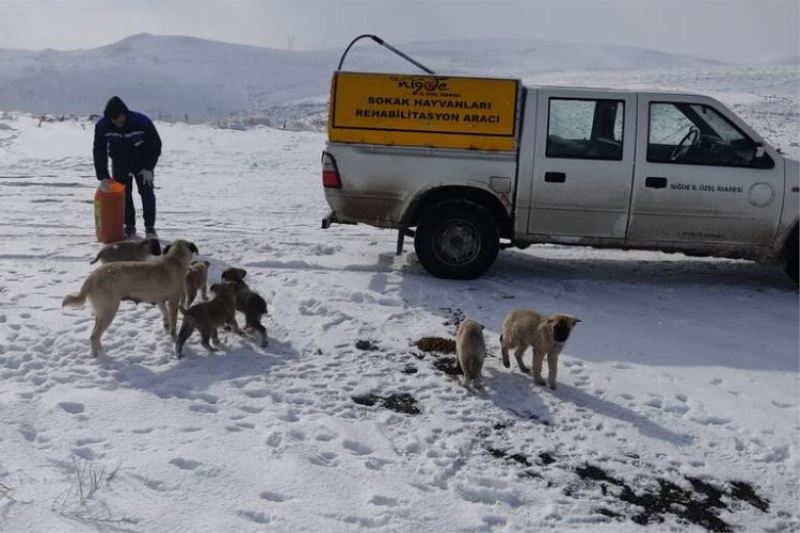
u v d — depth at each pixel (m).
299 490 4.36
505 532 4.20
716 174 8.09
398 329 7.06
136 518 3.91
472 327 5.91
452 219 8.34
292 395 5.64
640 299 8.28
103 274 5.99
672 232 8.27
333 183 8.42
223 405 5.41
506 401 5.77
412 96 8.22
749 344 7.11
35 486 4.10
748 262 10.02
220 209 12.55
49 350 6.16
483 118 8.17
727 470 5.04
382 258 9.42
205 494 4.23
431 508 4.32
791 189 8.10
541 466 4.95
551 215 8.29
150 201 10.00
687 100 8.12
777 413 5.80
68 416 5.04
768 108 35.62
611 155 8.16
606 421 5.55
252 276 8.41
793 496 4.81
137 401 5.32
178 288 6.41
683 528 4.43
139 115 9.72
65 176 14.99
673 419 5.64
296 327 6.95
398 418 5.43
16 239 9.71
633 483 4.84
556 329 5.73
